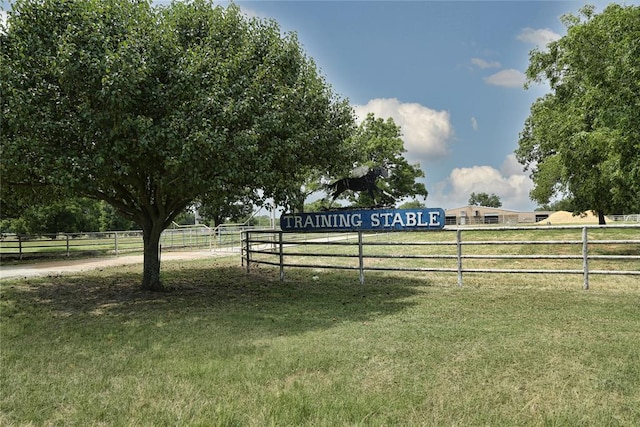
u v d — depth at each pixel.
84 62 6.78
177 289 10.29
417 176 37.47
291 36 9.60
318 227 10.62
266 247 23.42
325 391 3.84
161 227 10.12
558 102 16.39
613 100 10.22
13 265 16.80
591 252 16.16
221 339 5.62
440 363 4.49
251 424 3.27
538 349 4.82
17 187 9.53
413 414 3.39
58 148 7.40
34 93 7.16
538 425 3.20
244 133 7.48
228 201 9.46
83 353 5.17
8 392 3.99
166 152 7.20
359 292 9.12
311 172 13.09
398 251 18.95
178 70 7.36
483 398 3.66
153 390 3.95
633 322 5.89
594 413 3.36
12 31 7.51
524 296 7.94
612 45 11.06
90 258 19.66
